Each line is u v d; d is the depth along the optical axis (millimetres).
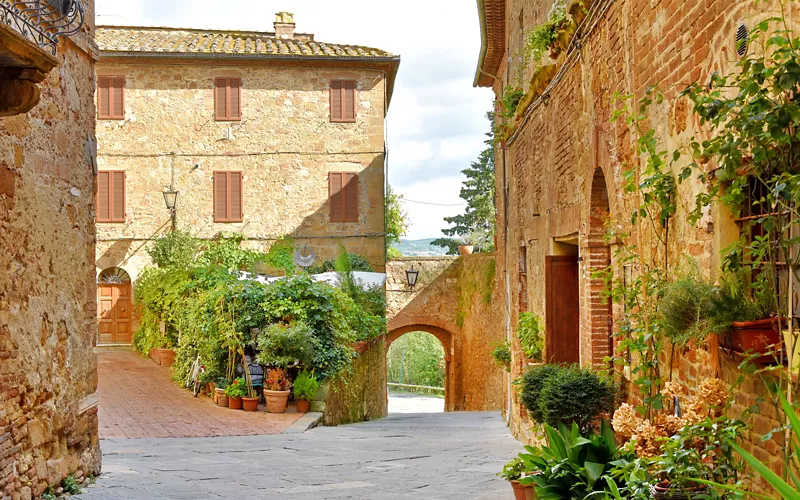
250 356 15305
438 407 36500
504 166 18328
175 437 11758
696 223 5082
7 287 6191
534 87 11547
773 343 4004
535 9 13281
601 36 7797
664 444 4496
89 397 7844
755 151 3729
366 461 9617
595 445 5438
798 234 3939
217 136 24750
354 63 24906
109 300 24656
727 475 4305
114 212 24453
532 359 12375
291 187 24906
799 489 2949
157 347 20578
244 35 27266
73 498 6906
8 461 6094
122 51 23906
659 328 5312
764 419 4121
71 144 7559
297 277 15453
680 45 5367
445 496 7051
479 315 26375
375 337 20500
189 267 21141
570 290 10625
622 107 6949
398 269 28656
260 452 10258
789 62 3455
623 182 6984
